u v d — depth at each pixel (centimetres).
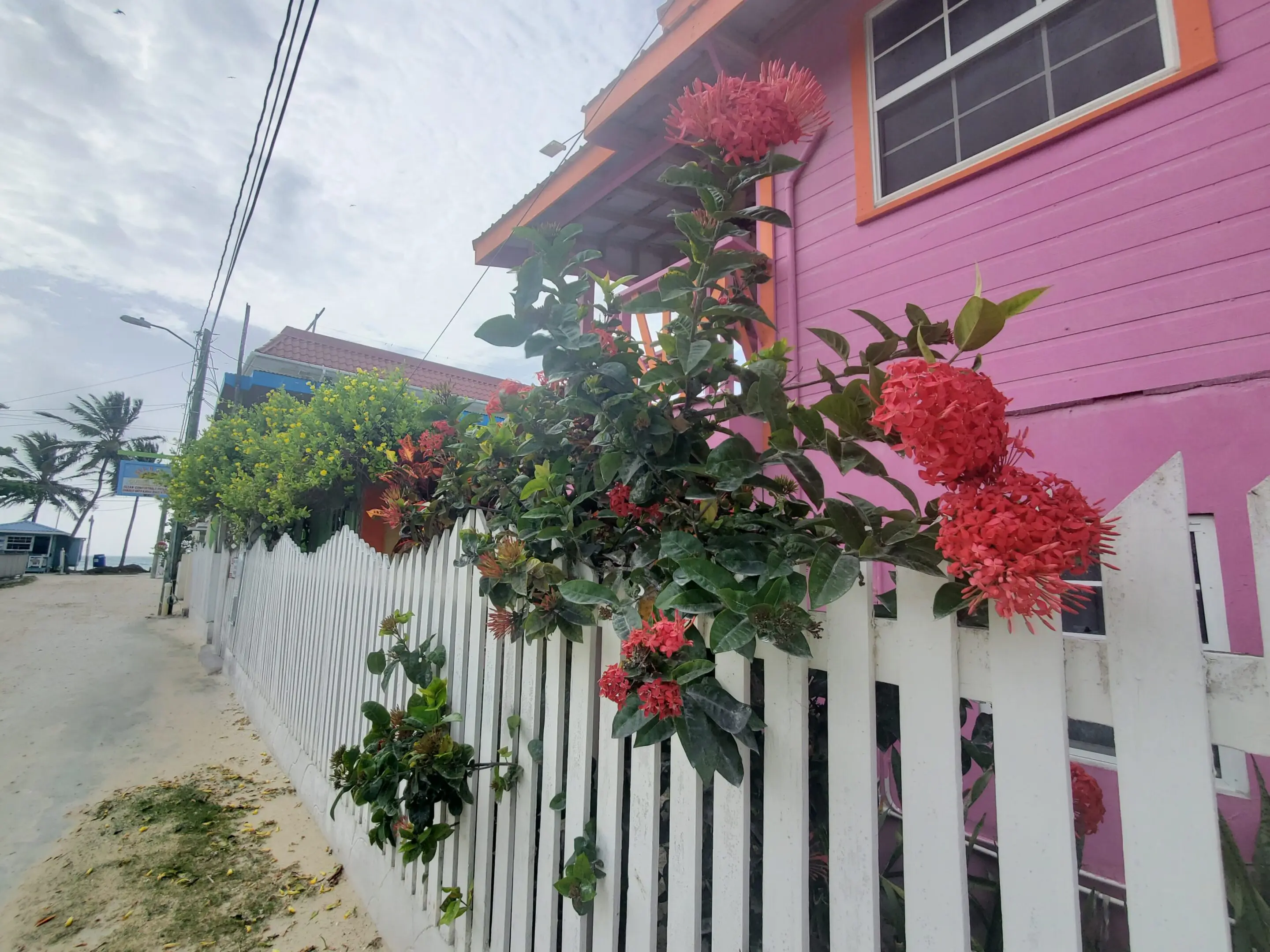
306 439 483
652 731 124
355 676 338
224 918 274
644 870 145
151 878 304
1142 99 249
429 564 273
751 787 145
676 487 151
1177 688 80
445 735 208
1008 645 95
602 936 153
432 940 228
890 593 126
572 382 153
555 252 156
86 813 373
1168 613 82
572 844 169
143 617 1254
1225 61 232
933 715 101
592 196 508
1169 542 83
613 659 164
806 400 358
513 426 211
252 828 355
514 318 149
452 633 247
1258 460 214
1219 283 228
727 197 141
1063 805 87
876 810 108
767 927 119
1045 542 75
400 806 212
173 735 515
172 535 1351
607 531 177
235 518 668
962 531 80
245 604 654
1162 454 234
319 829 353
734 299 161
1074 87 280
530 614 171
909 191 320
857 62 352
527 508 201
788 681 121
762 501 154
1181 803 79
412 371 1455
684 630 129
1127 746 84
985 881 143
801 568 129
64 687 666
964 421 80
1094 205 260
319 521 545
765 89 130
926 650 103
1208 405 225
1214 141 233
